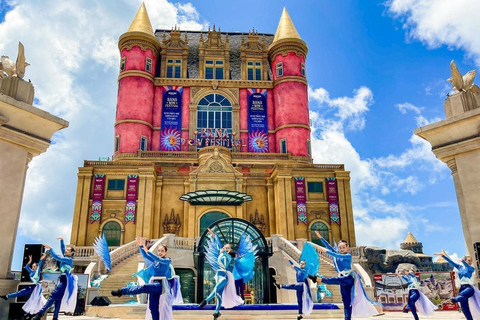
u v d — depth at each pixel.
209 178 38.59
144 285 7.93
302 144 45.00
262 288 22.56
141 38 46.78
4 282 9.14
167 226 37.06
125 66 46.00
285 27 50.81
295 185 39.25
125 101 44.41
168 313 7.97
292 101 46.53
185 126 46.19
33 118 9.92
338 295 24.12
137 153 42.41
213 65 50.03
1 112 9.34
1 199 9.34
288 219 37.66
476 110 9.79
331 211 38.66
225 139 45.34
